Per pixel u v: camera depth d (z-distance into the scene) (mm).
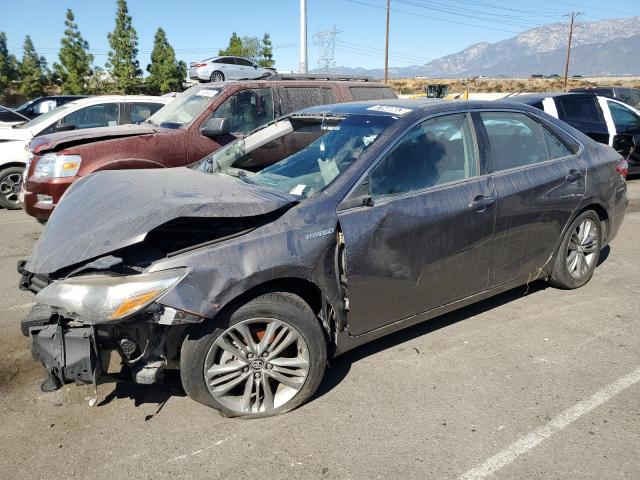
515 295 4828
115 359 3396
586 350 3832
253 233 2949
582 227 4691
